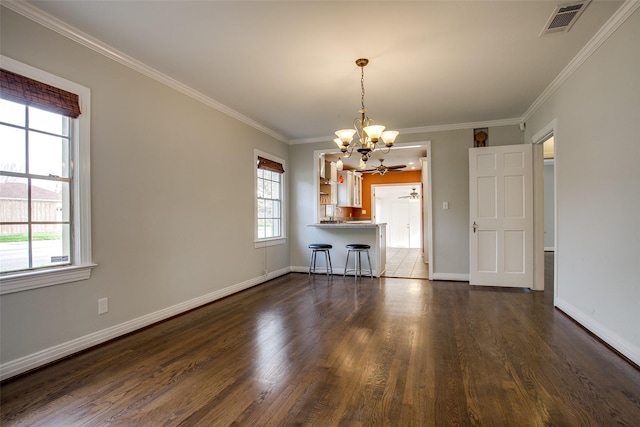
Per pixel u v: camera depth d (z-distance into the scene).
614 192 2.51
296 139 6.11
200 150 3.86
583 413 1.74
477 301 3.99
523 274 4.62
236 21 2.41
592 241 2.85
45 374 2.20
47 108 2.33
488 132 5.04
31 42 2.25
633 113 2.27
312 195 6.04
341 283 5.11
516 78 3.45
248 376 2.16
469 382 2.06
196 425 1.67
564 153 3.39
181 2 2.18
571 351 2.51
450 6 2.24
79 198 2.55
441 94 3.89
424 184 7.46
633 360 2.28
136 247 3.04
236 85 3.60
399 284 5.01
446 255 5.27
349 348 2.60
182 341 2.78
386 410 1.78
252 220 4.91
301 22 2.42
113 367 2.30
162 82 3.33
